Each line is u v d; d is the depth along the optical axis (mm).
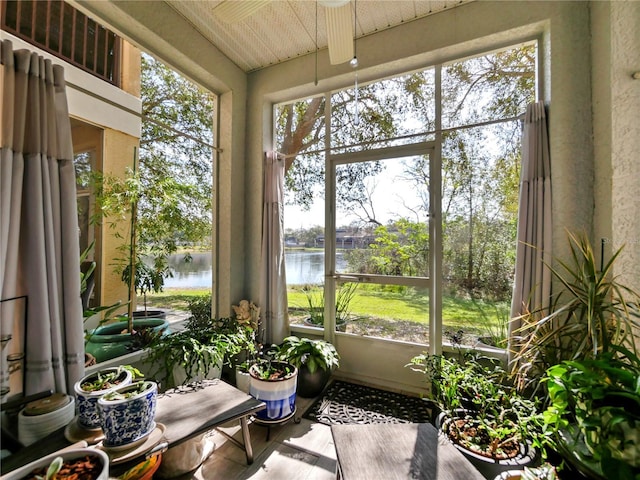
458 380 1701
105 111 2795
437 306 2328
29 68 1498
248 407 1533
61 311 1599
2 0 2199
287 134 3059
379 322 2570
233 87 2855
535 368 1719
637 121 1523
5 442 1331
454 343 2283
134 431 1115
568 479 1240
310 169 2916
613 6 1615
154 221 2633
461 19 2199
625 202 1575
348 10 1629
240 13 1725
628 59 1558
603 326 1419
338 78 2666
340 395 2332
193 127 2957
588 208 1824
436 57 2361
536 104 1940
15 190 1433
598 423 965
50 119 1568
